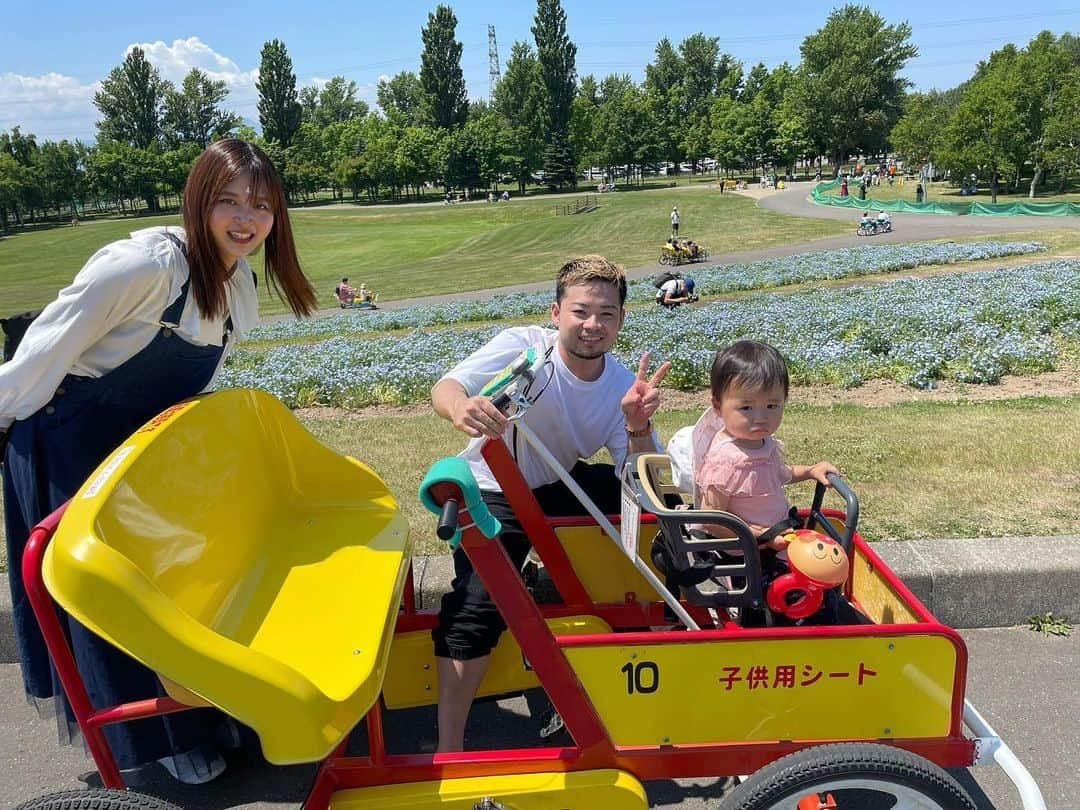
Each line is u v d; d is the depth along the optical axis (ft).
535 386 10.81
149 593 6.56
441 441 23.27
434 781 8.32
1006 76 194.70
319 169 348.18
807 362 32.63
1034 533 14.98
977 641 13.28
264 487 9.92
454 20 333.62
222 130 403.34
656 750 8.36
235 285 9.78
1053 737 11.03
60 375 8.44
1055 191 203.31
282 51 351.67
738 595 8.96
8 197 310.04
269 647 7.95
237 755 11.16
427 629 10.53
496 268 126.41
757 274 76.79
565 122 332.39
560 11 321.52
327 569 9.29
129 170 344.49
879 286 56.65
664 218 182.29
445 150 318.45
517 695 12.25
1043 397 26.84
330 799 8.26
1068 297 41.83
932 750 8.43
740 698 8.27
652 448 10.89
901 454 19.45
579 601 11.12
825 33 315.58
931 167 242.17
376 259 166.50
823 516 10.53
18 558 9.57
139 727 9.59
